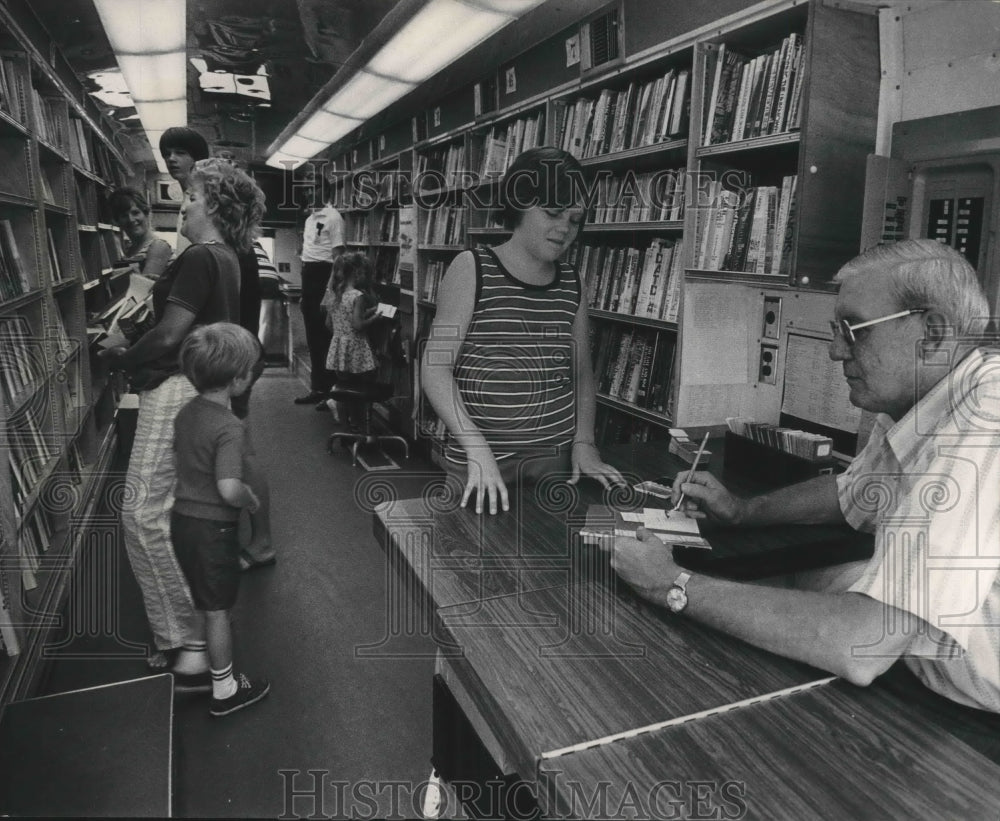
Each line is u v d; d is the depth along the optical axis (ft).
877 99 6.75
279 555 12.12
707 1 8.11
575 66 11.08
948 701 3.89
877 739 3.23
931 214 6.51
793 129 7.03
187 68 16.16
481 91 14.40
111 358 7.92
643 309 9.96
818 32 6.38
